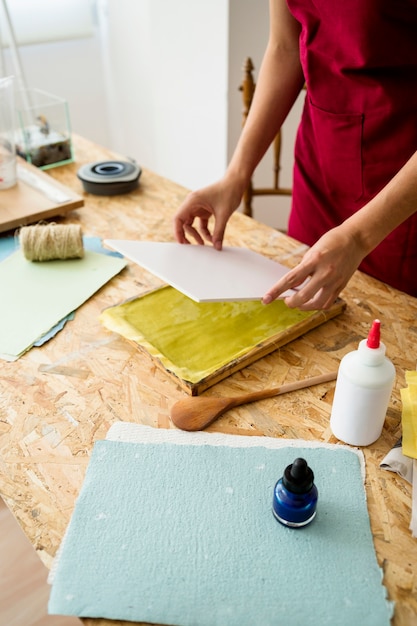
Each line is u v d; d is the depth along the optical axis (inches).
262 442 29.0
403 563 23.7
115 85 109.7
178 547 23.9
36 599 41.6
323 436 29.5
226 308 38.6
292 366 34.3
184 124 97.3
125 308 38.4
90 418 30.5
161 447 28.4
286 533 24.5
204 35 83.4
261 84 47.0
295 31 44.4
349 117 43.3
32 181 55.0
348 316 38.7
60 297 39.9
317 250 33.2
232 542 24.1
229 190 44.6
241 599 22.1
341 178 47.1
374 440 29.2
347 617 21.6
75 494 26.4
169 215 52.0
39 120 61.0
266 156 92.8
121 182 54.9
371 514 25.7
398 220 33.9
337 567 23.2
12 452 28.5
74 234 43.3
